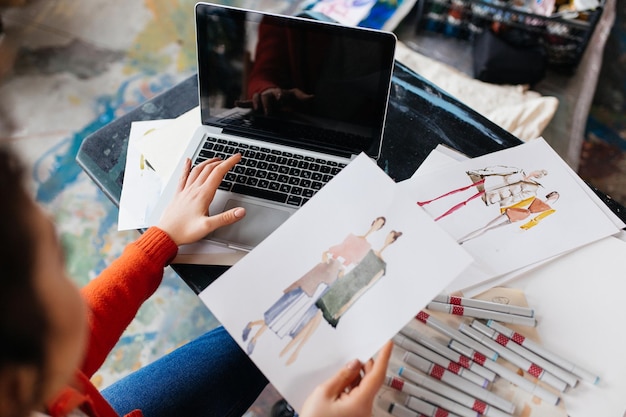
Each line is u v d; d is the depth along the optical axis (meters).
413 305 0.58
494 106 1.36
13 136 0.35
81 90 1.68
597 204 0.73
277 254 0.61
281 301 0.59
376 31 0.67
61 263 0.34
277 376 0.56
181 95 0.87
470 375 0.62
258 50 0.71
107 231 1.45
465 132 0.83
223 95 0.77
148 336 1.30
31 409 0.35
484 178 0.75
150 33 1.81
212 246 0.71
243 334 0.58
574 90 1.64
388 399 0.61
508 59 1.57
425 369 0.62
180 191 0.74
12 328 0.29
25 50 1.75
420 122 0.84
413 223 0.62
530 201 0.73
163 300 1.34
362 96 0.72
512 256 0.69
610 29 1.80
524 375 0.62
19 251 0.28
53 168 1.54
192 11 1.85
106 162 0.80
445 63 1.70
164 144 0.81
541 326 0.65
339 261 0.61
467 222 0.72
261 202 0.74
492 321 0.65
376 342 0.57
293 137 0.79
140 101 1.68
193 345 0.79
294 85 0.74
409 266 0.60
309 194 0.75
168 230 0.70
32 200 0.30
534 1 1.56
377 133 0.76
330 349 0.57
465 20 1.67
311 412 0.52
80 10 1.83
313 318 0.58
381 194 0.64
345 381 0.54
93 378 1.26
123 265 0.68
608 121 1.68
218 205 0.74
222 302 0.59
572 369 0.62
